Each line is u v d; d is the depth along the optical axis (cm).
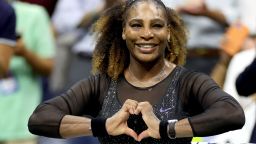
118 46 738
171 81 711
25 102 1153
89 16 1345
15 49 1123
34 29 1169
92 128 685
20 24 1160
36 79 1165
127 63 737
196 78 701
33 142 1166
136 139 677
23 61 1146
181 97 702
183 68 719
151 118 676
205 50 1263
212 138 934
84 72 1336
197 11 1236
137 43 707
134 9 708
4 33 1038
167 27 718
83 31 1352
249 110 1025
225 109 666
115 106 715
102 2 1366
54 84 1336
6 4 1044
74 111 720
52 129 700
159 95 707
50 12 1354
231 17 1272
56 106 713
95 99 730
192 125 665
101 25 746
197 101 696
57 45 1353
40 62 1157
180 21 744
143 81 720
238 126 666
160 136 672
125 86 721
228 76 1073
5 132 1145
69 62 1350
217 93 683
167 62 730
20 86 1148
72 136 699
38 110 713
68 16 1401
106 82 730
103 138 705
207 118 664
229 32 1056
